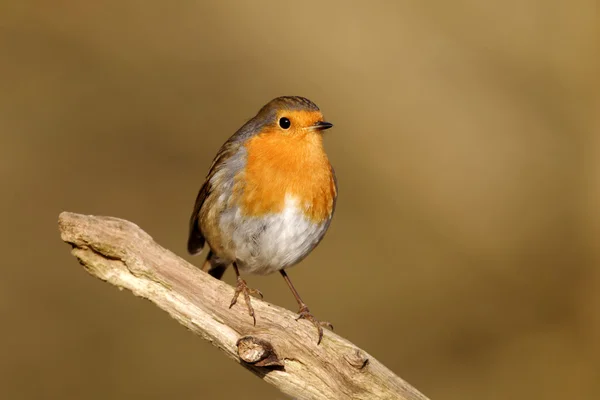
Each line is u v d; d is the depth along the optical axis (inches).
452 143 590.6
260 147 300.4
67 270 518.6
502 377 517.7
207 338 263.9
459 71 605.6
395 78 602.9
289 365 262.1
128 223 257.9
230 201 303.3
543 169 582.2
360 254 565.3
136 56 580.7
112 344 493.4
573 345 531.2
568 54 600.1
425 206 580.1
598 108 586.2
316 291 549.0
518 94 602.9
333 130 589.0
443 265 563.2
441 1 614.2
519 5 608.4
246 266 325.7
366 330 535.5
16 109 559.8
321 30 606.9
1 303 498.0
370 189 583.5
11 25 569.9
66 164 554.3
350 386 263.3
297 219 301.0
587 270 553.3
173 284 260.5
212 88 582.9
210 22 593.9
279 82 589.9
